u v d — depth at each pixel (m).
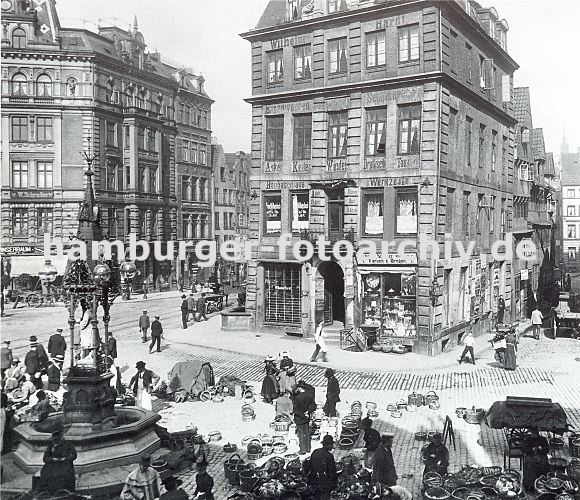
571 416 17.56
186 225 57.75
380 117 28.89
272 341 29.92
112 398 13.98
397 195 28.31
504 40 37.94
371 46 29.22
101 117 49.28
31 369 20.06
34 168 47.78
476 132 32.81
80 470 12.62
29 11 47.78
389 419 17.58
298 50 31.56
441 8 27.41
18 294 43.53
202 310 36.94
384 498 11.34
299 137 31.53
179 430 16.45
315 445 15.34
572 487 11.75
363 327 28.00
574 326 34.84
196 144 59.56
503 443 15.55
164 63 58.75
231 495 12.35
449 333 28.86
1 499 11.59
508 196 38.78
